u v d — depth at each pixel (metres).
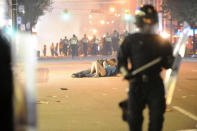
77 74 28.80
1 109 4.51
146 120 12.32
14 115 4.66
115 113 13.79
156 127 7.88
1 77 4.46
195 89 20.17
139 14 8.19
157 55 8.02
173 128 11.27
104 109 14.65
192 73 30.59
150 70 7.95
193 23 74.88
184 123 11.97
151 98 7.95
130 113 8.05
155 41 8.05
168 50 8.12
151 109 7.96
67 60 60.03
